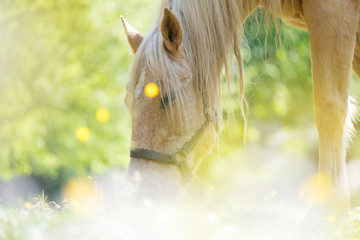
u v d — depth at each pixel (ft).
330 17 23.76
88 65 81.76
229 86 24.93
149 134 22.34
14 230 16.35
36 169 91.40
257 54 69.77
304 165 84.02
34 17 76.69
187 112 23.15
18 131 80.23
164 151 22.57
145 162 22.26
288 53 74.23
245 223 20.70
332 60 23.80
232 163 68.03
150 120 22.41
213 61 24.23
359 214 23.59
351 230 20.57
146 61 22.85
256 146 84.69
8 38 75.92
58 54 78.69
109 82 82.12
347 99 24.11
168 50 23.34
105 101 83.35
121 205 19.34
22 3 76.38
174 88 22.63
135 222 17.17
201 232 17.39
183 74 23.16
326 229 20.27
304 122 82.23
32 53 77.51
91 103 83.56
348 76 24.02
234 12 25.20
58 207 22.85
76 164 85.61
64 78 80.48
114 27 79.00
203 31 24.13
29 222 17.22
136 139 22.41
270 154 84.79
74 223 17.01
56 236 16.11
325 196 22.98
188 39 24.16
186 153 23.04
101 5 78.33
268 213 22.25
